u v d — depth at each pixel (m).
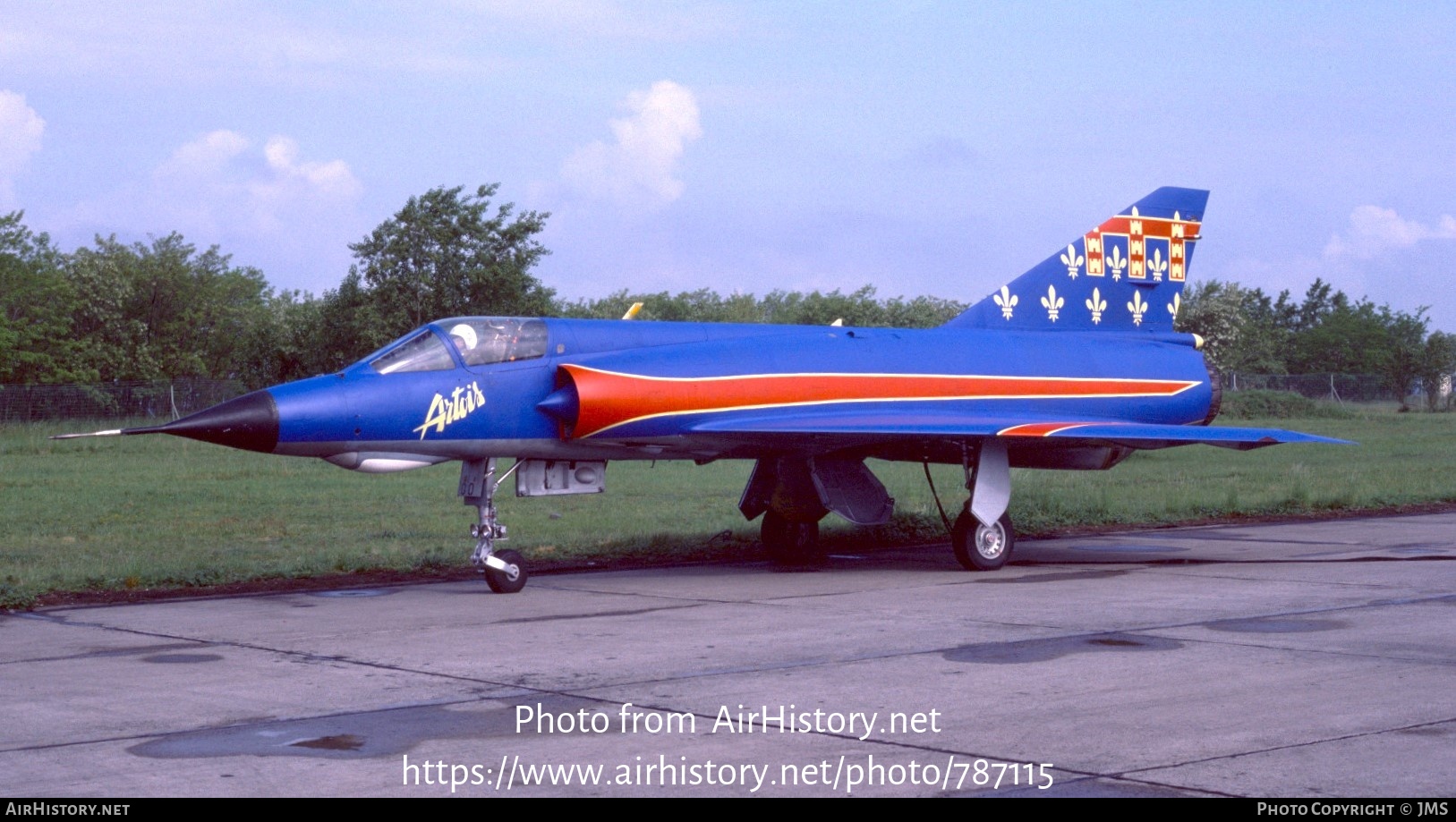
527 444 13.79
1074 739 6.86
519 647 9.81
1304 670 8.57
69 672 8.94
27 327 62.22
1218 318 75.19
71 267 73.12
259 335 47.56
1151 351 17.92
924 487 25.83
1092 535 18.56
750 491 16.03
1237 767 6.29
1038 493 22.42
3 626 11.07
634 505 22.30
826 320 72.56
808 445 15.09
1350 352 102.12
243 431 12.30
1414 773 6.17
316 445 12.72
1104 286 17.95
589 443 14.07
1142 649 9.39
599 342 14.39
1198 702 7.66
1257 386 74.19
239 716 7.55
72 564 14.88
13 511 21.33
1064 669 8.69
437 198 44.88
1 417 44.72
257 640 10.26
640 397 13.77
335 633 10.54
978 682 8.28
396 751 6.75
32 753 6.74
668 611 11.62
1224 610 11.23
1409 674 8.41
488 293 44.47
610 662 9.13
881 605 11.90
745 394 14.55
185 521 19.91
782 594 12.77
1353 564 14.47
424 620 11.24
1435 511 21.28
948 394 15.89
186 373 72.75
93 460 33.84
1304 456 34.84
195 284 76.19
